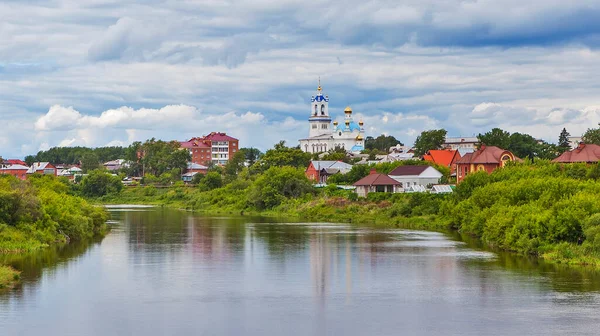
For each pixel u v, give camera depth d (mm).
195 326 66312
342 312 71188
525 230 106438
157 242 125812
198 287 82938
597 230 94188
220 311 71625
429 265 96875
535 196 121000
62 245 119188
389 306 73562
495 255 104938
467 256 104375
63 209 129000
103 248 116188
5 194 112438
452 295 78062
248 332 64500
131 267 96312
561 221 100938
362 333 64062
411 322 67438
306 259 103812
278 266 97625
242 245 120750
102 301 75438
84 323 67000
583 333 63406
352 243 122375
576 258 95250
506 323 66688
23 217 115188
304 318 69062
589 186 115438
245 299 76750
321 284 84750
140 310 71812
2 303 74188
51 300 75625
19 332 64000
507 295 77500
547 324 66188
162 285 84000
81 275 89812
